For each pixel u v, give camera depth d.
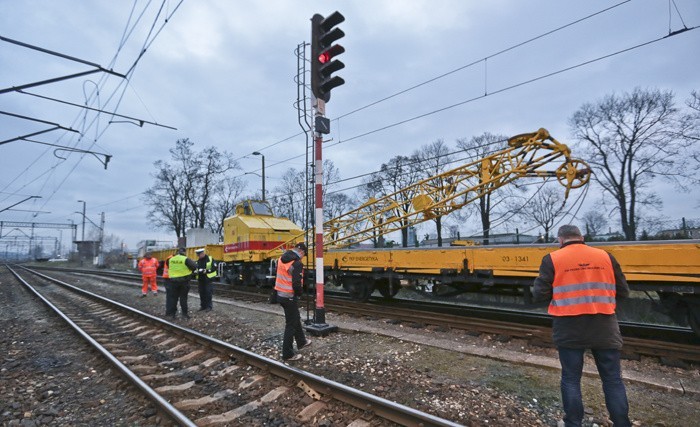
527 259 7.71
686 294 6.31
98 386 5.26
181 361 6.21
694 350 5.71
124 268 47.41
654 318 8.82
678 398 4.42
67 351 7.05
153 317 9.19
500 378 5.05
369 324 8.59
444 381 4.96
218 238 27.05
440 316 8.81
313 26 7.93
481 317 9.50
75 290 17.61
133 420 4.18
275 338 7.46
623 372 5.24
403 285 11.26
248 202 17.16
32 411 4.46
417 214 11.38
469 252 8.63
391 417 3.88
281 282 6.14
